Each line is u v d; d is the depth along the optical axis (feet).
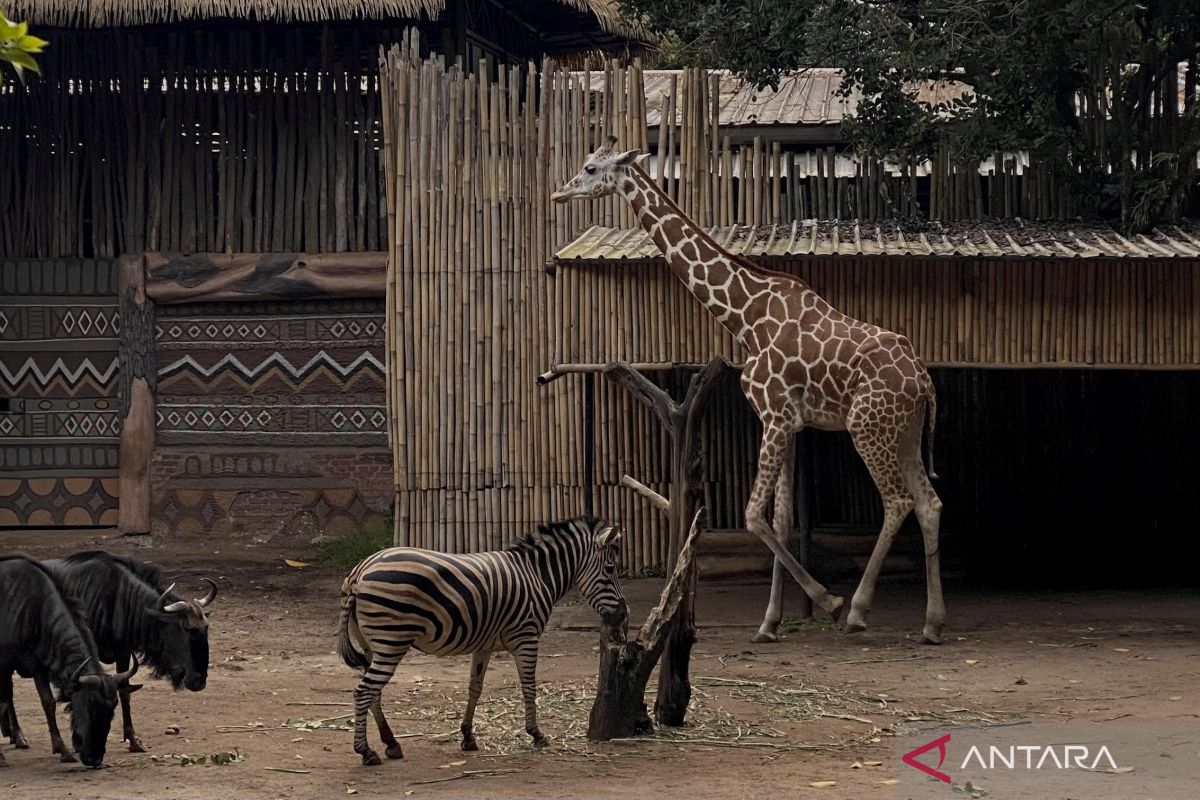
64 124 59.93
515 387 50.24
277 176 59.21
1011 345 41.47
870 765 24.81
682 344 42.86
